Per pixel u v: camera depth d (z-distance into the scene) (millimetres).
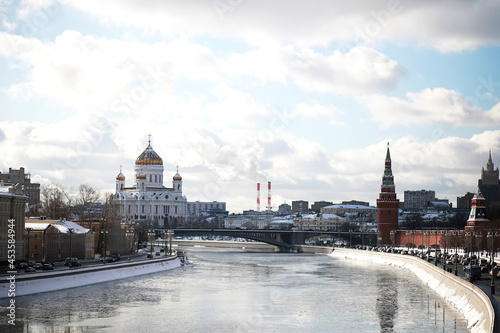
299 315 145375
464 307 147375
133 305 156375
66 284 183875
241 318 141500
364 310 152000
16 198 194750
